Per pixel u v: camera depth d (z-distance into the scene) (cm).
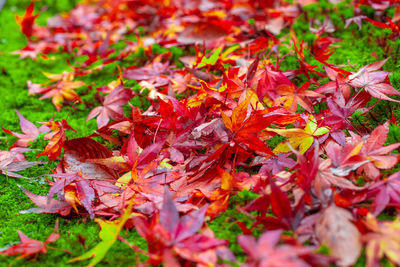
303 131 68
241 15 97
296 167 66
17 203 70
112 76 92
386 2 91
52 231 66
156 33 100
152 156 67
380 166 63
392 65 79
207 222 64
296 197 61
